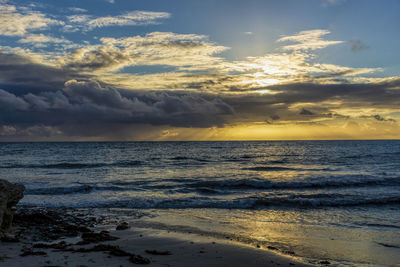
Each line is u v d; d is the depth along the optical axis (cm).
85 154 7069
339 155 6625
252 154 7425
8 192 997
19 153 7319
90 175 3048
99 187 2202
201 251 826
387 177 2570
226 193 2033
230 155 7025
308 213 1455
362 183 2388
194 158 5934
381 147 11656
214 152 8500
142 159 5559
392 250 888
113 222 1248
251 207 1596
